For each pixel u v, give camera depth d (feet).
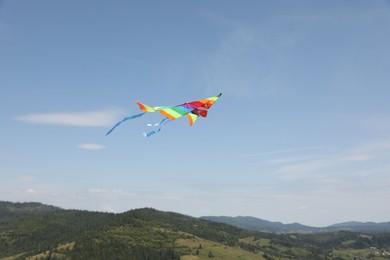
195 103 105.91
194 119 103.60
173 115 100.89
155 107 101.76
